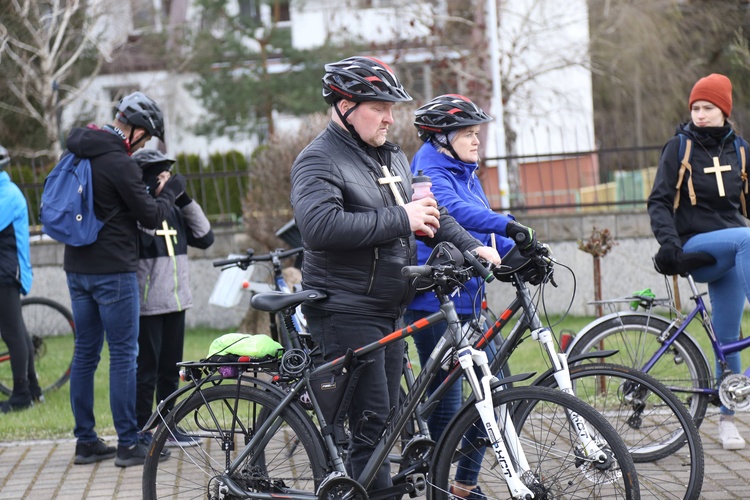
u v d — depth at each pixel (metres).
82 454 6.89
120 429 6.78
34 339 10.16
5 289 8.66
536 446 4.70
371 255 4.66
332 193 4.52
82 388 6.87
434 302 5.36
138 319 6.81
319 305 4.75
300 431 4.92
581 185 15.38
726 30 22.61
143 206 6.61
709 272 6.49
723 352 6.55
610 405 5.48
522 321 5.02
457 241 4.99
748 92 21.89
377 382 4.79
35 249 13.38
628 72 23.00
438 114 5.54
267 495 4.94
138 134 6.89
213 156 21.69
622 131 24.50
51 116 20.27
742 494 5.69
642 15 21.73
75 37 23.02
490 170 16.41
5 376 9.31
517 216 13.09
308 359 4.92
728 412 6.60
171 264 7.29
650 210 6.61
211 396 5.07
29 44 21.02
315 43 27.66
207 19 25.50
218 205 13.94
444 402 5.39
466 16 19.53
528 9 19.88
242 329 10.62
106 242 6.65
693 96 6.60
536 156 13.52
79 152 6.64
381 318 4.79
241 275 8.06
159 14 25.73
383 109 4.65
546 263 4.91
